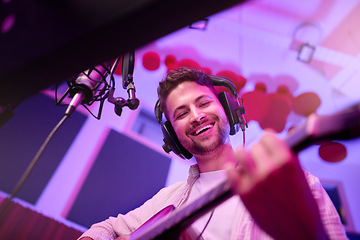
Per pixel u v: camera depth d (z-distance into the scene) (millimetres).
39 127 2551
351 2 3457
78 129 2766
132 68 1403
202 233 1027
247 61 3984
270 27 3771
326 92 3881
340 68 3754
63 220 2203
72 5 644
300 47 3758
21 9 699
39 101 2674
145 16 572
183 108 1400
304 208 344
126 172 2676
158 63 3664
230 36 3838
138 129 3166
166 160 2943
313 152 3596
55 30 634
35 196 2223
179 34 3721
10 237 1850
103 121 2957
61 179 2408
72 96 1218
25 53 643
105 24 585
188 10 571
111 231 1392
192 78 1474
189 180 1425
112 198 2465
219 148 1367
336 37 3713
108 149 2764
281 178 343
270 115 3635
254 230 957
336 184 3457
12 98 740
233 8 593
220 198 526
